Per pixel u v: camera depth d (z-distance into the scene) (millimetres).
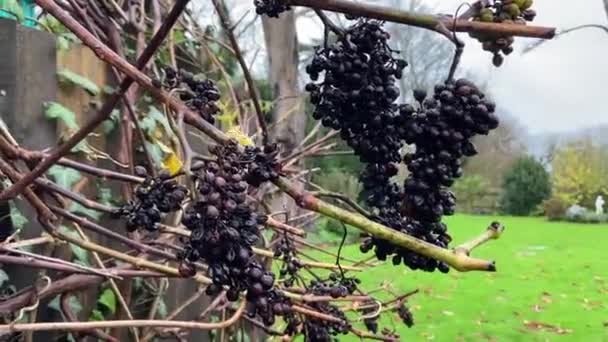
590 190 14422
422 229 563
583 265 7410
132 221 563
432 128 531
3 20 1072
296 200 498
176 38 1729
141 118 1385
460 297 5480
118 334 1377
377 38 586
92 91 1300
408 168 550
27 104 1115
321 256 2541
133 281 1451
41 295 974
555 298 5668
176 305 1636
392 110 583
